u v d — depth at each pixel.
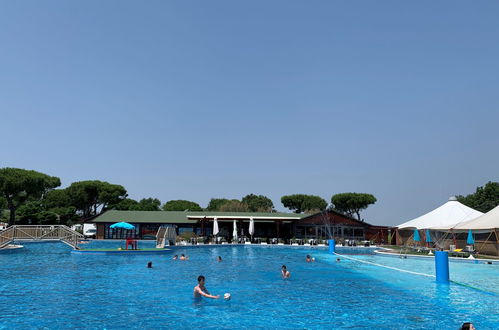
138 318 10.86
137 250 30.09
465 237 35.19
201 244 39.72
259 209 90.38
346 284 17.33
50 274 18.78
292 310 12.12
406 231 45.50
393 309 12.39
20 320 10.49
